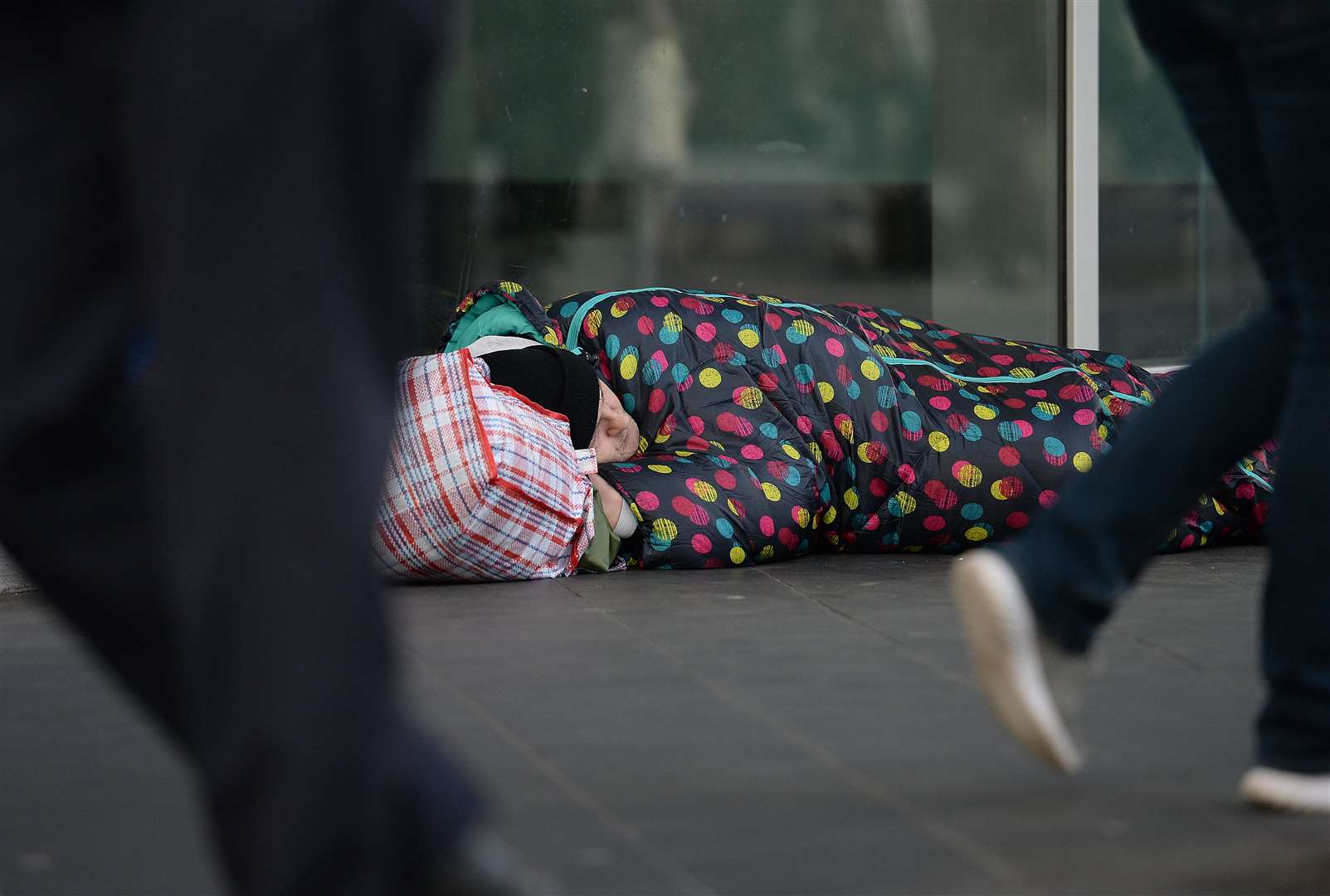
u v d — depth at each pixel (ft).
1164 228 38.93
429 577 25.20
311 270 7.03
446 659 19.63
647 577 25.93
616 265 35.68
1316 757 13.20
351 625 7.12
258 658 7.06
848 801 13.85
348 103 7.09
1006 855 12.46
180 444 7.14
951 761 15.08
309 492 7.06
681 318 29.60
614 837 12.90
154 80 7.07
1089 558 13.25
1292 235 12.41
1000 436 28.53
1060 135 38.32
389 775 7.36
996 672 13.20
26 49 7.63
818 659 19.56
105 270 7.80
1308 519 12.85
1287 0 11.74
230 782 7.18
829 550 28.94
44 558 7.79
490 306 29.99
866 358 29.19
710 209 36.24
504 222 34.78
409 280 7.68
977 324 38.27
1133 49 38.37
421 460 24.44
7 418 7.52
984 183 38.06
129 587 7.79
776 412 28.73
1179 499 13.41
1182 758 15.12
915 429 28.48
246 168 6.98
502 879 7.96
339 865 7.16
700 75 35.91
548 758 15.21
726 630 21.40
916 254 37.76
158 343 7.21
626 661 19.45
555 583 25.38
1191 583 25.20
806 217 36.91
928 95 37.50
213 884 12.12
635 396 28.91
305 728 7.02
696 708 17.15
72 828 13.46
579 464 26.12
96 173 7.68
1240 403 13.32
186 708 7.64
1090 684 18.15
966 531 28.43
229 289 7.02
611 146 35.45
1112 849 12.60
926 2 37.29
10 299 7.63
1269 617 13.30
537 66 34.76
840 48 36.81
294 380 7.04
